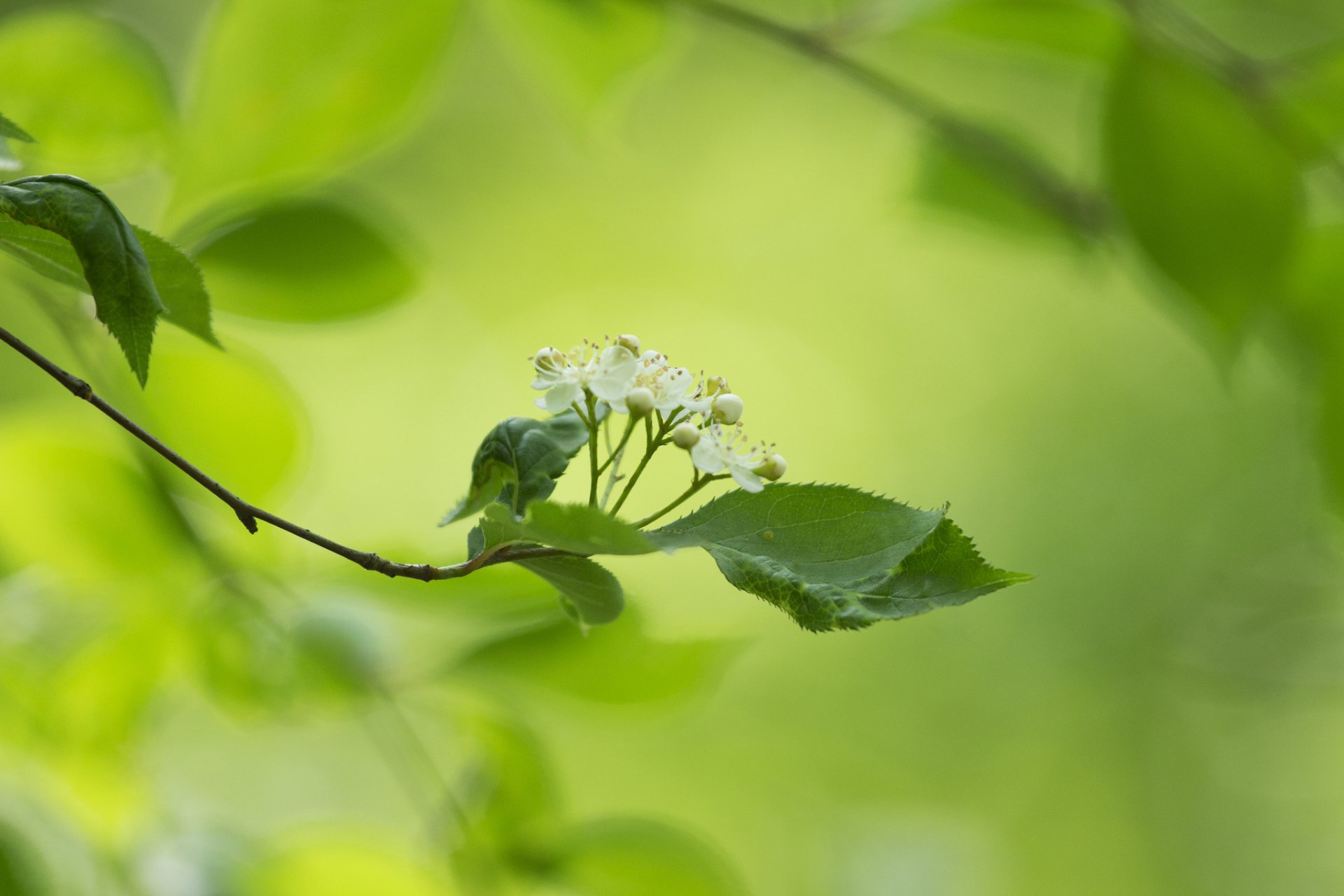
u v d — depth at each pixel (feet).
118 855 3.91
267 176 3.83
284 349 10.41
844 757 10.52
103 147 3.79
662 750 9.46
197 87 3.80
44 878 3.89
